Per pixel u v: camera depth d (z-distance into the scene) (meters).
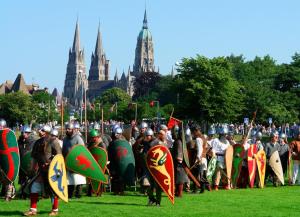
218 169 21.16
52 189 13.45
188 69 82.25
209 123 82.62
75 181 17.16
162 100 178.12
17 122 128.88
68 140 17.25
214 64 81.62
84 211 14.52
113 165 19.22
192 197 18.25
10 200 16.89
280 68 114.00
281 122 94.25
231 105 81.81
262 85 108.00
